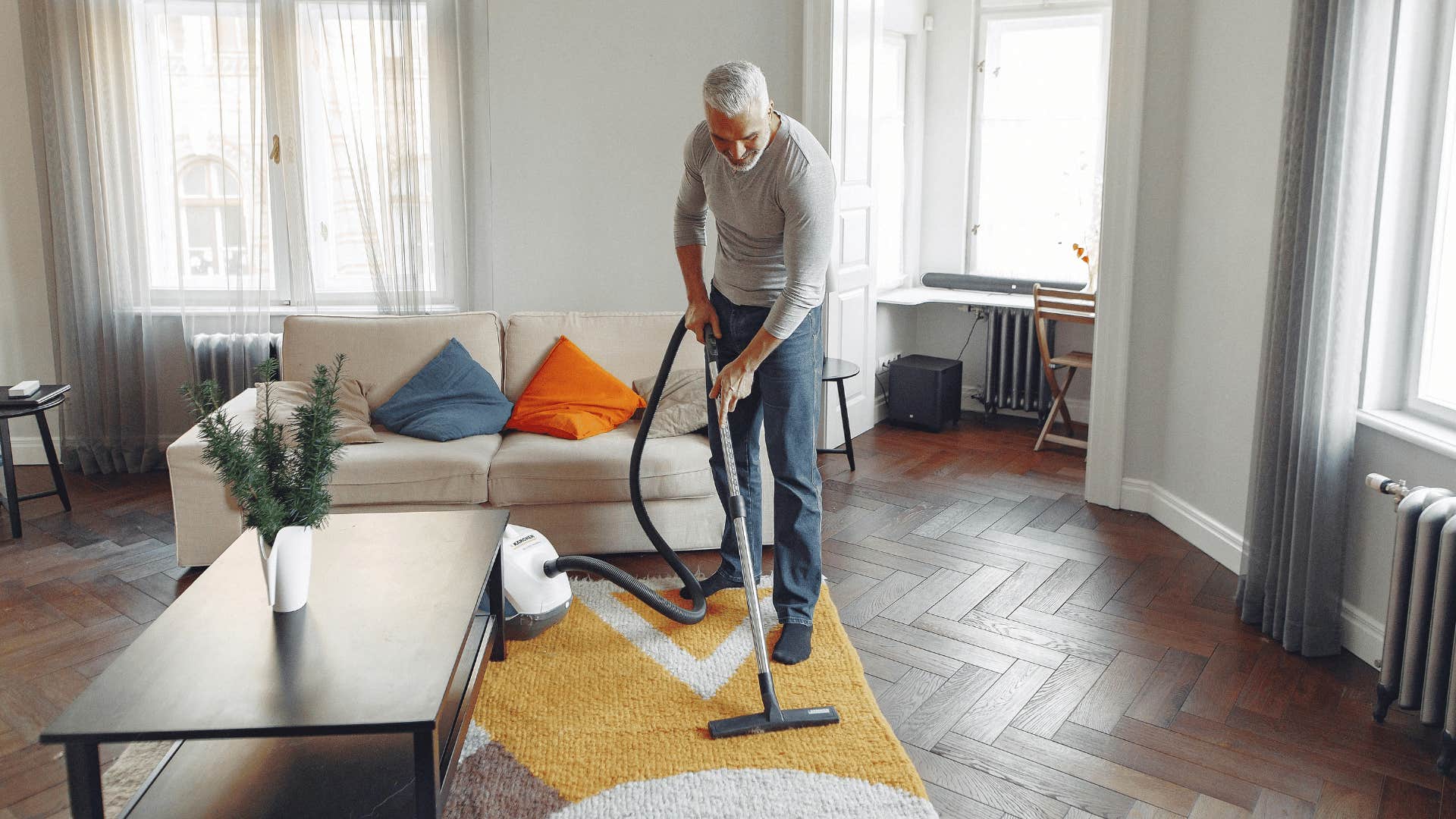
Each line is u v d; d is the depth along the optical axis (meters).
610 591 3.22
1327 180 2.68
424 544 2.53
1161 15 3.72
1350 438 2.74
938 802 2.21
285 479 2.16
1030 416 5.61
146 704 1.78
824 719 2.45
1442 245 2.69
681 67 4.58
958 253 5.75
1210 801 2.21
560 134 4.64
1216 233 3.56
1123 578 3.41
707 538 3.53
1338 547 2.79
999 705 2.60
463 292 4.75
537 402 3.73
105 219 4.43
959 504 4.14
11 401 3.76
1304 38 2.80
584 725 2.46
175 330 4.63
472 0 4.54
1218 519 3.60
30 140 4.44
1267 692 2.66
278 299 4.73
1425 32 2.63
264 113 4.50
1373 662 2.78
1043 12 5.37
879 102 5.14
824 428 4.88
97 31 4.30
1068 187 5.50
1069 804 2.20
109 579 3.37
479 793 2.20
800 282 2.54
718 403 2.60
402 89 4.49
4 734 2.46
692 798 2.19
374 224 4.59
